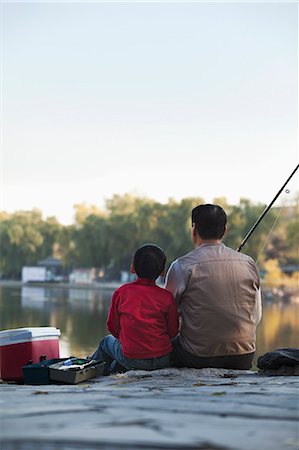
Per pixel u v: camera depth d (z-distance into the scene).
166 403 2.94
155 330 5.14
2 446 1.86
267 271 97.12
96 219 122.75
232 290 5.09
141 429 2.13
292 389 3.72
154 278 5.28
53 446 1.86
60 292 102.62
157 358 5.14
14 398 3.23
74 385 4.43
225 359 5.15
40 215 147.62
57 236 138.00
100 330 40.28
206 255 5.14
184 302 5.17
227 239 94.44
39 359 5.48
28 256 143.00
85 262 121.69
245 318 5.12
